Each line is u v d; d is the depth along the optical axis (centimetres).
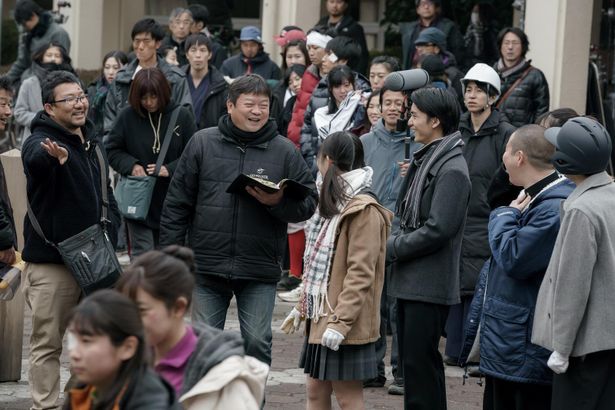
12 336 1212
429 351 995
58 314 1048
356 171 938
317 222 949
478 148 1348
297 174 1050
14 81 2131
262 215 1038
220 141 1049
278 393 1199
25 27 2114
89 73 2516
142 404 532
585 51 1816
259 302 1049
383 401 1188
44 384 1054
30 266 1050
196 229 1045
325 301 928
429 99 1007
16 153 1460
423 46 1738
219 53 2056
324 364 924
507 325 888
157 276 593
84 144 1050
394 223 1277
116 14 2895
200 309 1048
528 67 1650
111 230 1073
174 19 1964
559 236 836
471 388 1255
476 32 2061
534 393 901
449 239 992
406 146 1239
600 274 827
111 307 529
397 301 1018
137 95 1318
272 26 2227
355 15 2830
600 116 1850
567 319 822
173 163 1328
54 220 1026
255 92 1037
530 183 899
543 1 1830
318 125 1531
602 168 837
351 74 1530
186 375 605
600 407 841
